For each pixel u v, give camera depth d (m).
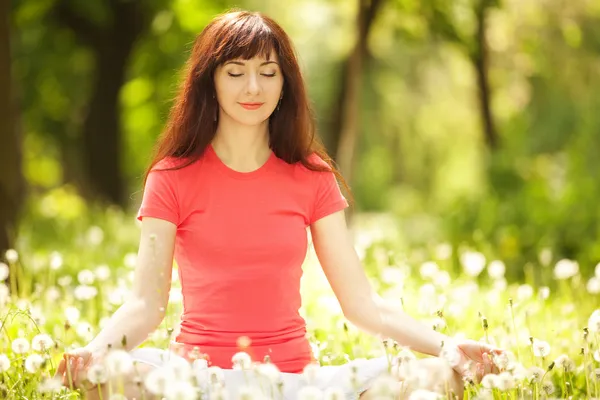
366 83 34.16
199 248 4.96
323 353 6.17
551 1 19.66
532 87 21.88
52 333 7.07
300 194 5.11
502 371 4.68
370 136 40.25
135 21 24.47
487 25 20.28
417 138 39.50
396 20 20.17
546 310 7.75
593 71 20.72
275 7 26.23
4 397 5.03
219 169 5.06
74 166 31.59
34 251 13.51
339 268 5.14
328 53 26.02
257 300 4.90
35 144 31.81
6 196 10.92
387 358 4.61
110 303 6.98
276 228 4.99
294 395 4.73
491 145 21.67
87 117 25.91
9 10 10.85
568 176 17.30
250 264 4.93
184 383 3.83
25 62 24.78
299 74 5.16
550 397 4.93
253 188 5.04
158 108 27.02
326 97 25.61
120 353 4.07
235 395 4.61
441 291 8.38
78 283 10.26
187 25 24.48
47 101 27.33
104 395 4.57
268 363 4.26
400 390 4.55
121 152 26.44
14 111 11.10
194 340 4.89
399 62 32.97
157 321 4.83
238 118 4.99
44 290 8.48
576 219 14.73
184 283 5.04
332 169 5.28
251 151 5.10
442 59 31.53
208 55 5.04
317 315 7.90
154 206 4.98
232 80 4.99
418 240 17.58
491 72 22.09
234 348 4.86
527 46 20.59
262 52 4.98
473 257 7.96
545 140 20.95
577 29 20.00
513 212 15.72
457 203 18.11
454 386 4.83
